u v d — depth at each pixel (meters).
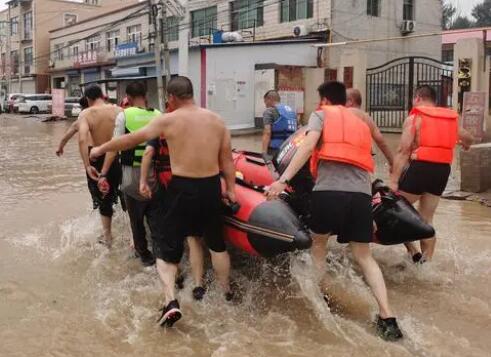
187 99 4.59
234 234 4.98
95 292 5.19
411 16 29.55
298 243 4.52
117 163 6.43
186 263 5.68
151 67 31.69
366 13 27.48
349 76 22.48
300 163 4.39
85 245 6.64
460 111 18.17
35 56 55.31
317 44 23.78
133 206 5.75
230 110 24.86
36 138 22.80
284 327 4.45
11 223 7.68
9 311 4.75
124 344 4.18
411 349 4.07
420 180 5.68
